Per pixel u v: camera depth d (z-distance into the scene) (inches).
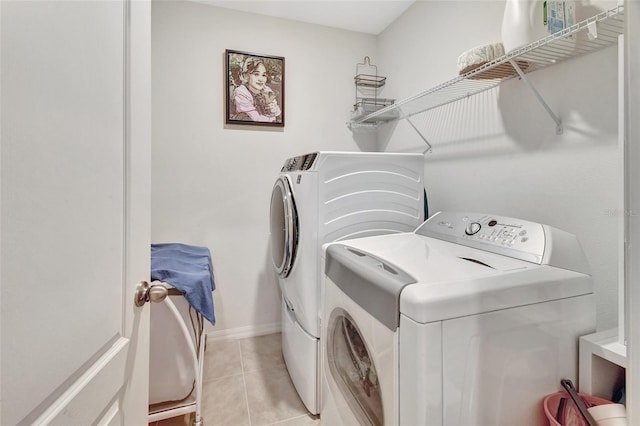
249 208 95.9
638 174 15.0
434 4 79.4
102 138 23.4
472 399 28.9
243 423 60.8
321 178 58.1
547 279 32.6
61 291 18.4
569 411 31.2
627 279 15.6
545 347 32.2
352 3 89.0
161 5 85.8
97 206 22.7
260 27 94.7
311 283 59.1
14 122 14.9
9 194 14.7
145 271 32.1
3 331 14.3
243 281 96.2
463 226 51.2
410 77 89.7
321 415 52.1
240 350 88.7
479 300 29.0
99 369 22.8
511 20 46.0
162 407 54.9
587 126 46.6
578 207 48.0
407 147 92.2
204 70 90.0
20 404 15.2
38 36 16.4
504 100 60.4
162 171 87.4
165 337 54.7
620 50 31.3
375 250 44.7
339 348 45.6
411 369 28.0
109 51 24.5
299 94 99.5
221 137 92.4
